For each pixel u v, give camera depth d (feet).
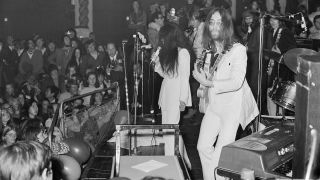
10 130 16.94
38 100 25.46
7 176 6.22
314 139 7.00
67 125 16.75
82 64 27.81
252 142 9.36
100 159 11.71
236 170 8.94
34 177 6.34
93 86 23.95
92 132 17.84
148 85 18.80
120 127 10.23
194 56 17.79
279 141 9.44
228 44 11.01
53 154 11.86
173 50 12.85
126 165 9.64
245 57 10.94
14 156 6.26
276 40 19.49
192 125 20.36
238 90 11.19
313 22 25.52
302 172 7.71
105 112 18.81
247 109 11.35
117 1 36.91
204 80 11.26
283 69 18.76
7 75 30.60
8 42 31.71
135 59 16.37
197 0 28.68
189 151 16.70
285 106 13.25
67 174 11.76
